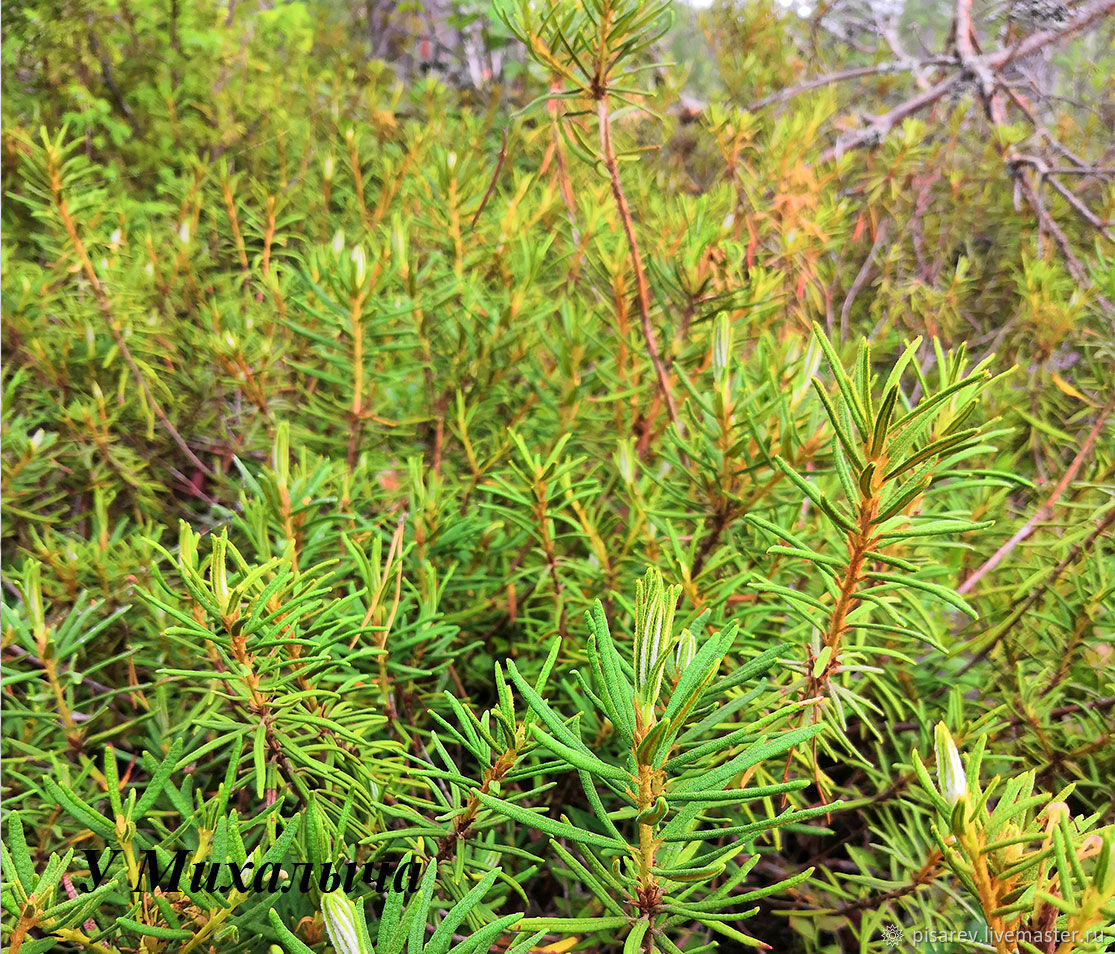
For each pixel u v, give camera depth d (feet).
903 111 14.66
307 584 4.46
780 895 5.50
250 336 7.44
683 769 3.14
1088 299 7.59
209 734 4.85
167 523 7.76
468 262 8.36
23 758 4.27
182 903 3.14
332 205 12.26
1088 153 16.03
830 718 3.81
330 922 2.28
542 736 2.45
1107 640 5.16
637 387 6.69
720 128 11.87
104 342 7.91
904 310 10.82
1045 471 7.35
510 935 3.87
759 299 7.14
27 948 2.68
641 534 5.64
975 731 4.73
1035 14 14.35
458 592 6.42
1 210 10.97
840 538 4.67
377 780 4.15
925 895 4.84
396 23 21.18
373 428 7.18
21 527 6.82
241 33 16.96
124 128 13.66
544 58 5.68
